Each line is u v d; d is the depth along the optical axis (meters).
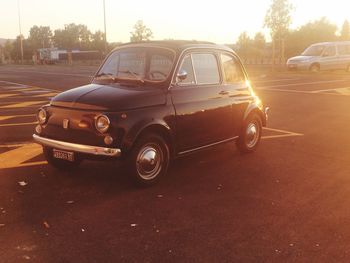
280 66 39.19
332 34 60.00
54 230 4.71
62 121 5.96
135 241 4.47
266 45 67.38
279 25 37.38
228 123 7.39
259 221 5.00
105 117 5.59
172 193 5.90
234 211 5.29
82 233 4.64
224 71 7.40
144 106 5.95
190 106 6.53
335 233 4.71
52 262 4.04
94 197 5.70
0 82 24.86
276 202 5.61
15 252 4.21
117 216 5.10
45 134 6.19
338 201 5.68
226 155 7.97
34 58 71.50
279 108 14.16
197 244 4.42
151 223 4.91
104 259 4.10
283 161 7.63
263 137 9.68
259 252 4.27
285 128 10.80
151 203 5.52
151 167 6.10
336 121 11.84
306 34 57.62
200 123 6.74
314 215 5.20
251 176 6.73
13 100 15.80
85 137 5.77
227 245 4.40
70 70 40.84
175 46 6.66
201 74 6.91
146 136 5.93
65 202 5.51
